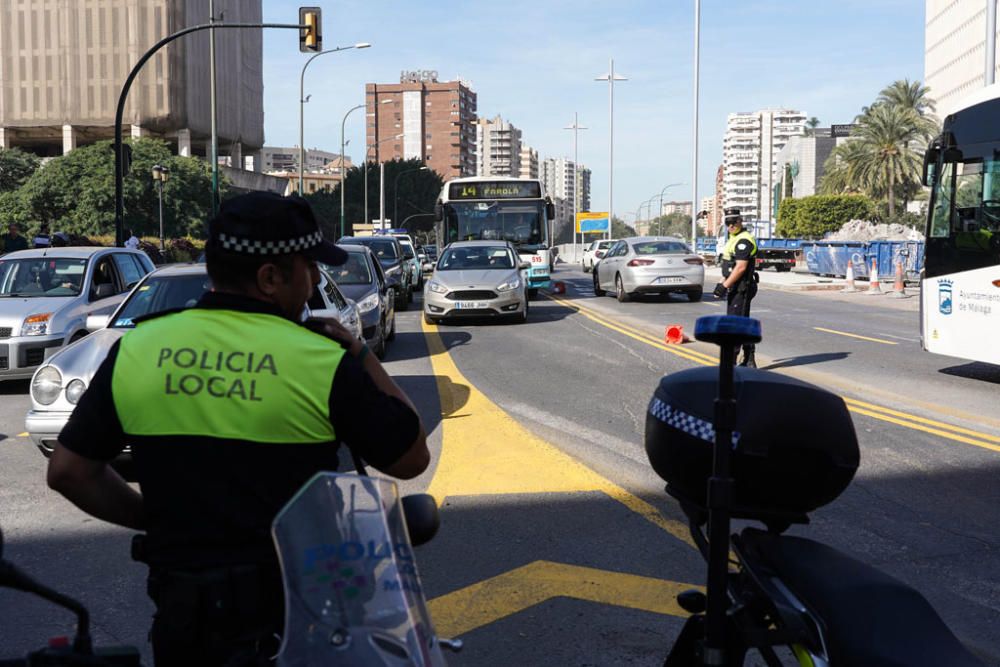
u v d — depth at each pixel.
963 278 10.55
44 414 6.96
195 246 48.16
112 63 84.56
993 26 21.30
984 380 11.03
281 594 1.92
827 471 2.51
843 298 26.23
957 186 10.70
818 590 2.24
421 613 1.80
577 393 10.12
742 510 2.57
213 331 1.95
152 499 1.93
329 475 1.78
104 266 12.65
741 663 2.44
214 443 1.90
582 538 5.29
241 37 98.50
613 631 4.03
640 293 22.73
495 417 8.70
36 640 4.00
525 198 24.64
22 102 86.06
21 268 12.31
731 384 2.40
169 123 85.00
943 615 4.20
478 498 6.11
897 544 5.18
